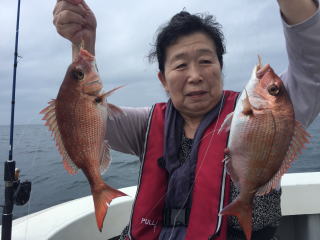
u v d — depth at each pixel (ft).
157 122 2.13
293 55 1.71
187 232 1.84
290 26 1.60
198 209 1.85
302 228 3.12
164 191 2.02
